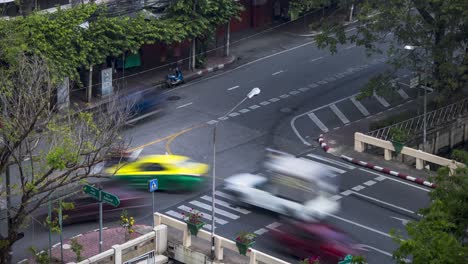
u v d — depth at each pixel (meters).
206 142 62.91
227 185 55.81
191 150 61.25
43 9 71.38
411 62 63.09
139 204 53.31
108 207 52.44
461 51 65.31
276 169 58.75
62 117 51.16
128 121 63.16
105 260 45.72
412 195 56.12
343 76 77.19
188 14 74.06
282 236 49.66
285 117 68.25
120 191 54.41
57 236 49.25
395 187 57.19
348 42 84.62
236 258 47.38
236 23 87.19
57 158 41.16
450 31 61.00
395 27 64.00
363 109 70.56
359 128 66.88
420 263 32.25
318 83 75.50
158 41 74.44
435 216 35.03
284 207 52.75
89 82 67.69
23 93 45.59
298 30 88.44
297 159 60.78
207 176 57.09
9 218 42.91
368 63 80.12
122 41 69.12
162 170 56.44
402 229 51.41
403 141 60.38
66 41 64.69
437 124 66.75
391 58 80.00
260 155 61.19
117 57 73.12
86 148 47.31
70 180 42.97
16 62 52.03
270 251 48.22
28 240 48.66
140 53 76.06
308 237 49.47
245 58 80.88
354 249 48.59
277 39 86.00
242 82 75.12
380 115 69.62
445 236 32.59
